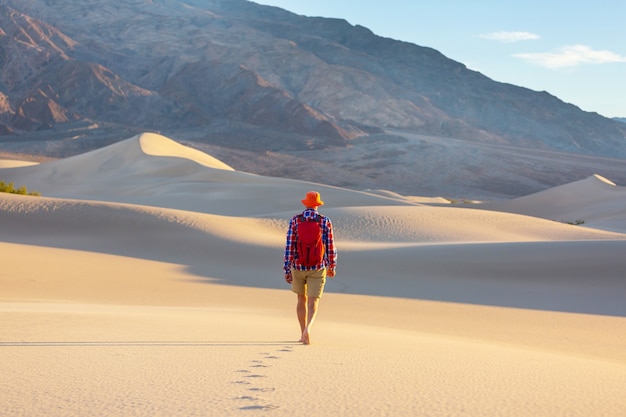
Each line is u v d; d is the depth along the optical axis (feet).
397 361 23.57
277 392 16.78
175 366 19.93
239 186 375.86
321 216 29.35
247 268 110.73
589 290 93.30
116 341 25.53
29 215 133.69
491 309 73.87
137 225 133.49
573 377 22.52
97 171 462.60
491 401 16.96
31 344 23.48
